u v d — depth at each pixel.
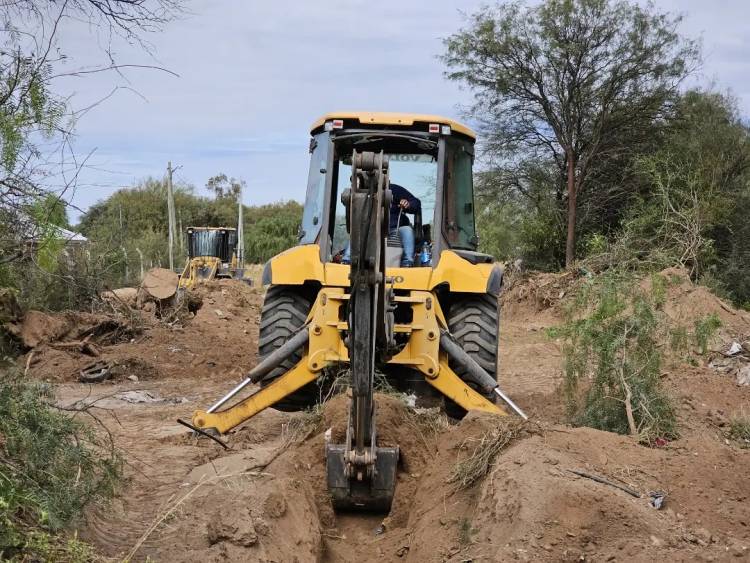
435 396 7.41
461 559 4.43
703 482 5.06
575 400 7.53
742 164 24.42
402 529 5.27
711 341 10.48
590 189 26.17
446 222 8.03
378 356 5.91
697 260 17.81
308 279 7.58
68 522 4.34
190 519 4.99
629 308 7.61
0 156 4.63
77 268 7.05
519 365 13.48
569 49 24.38
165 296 16.36
